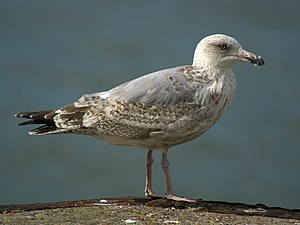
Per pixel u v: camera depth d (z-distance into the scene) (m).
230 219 10.52
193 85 12.05
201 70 12.24
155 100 11.98
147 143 12.24
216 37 12.21
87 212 10.78
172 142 12.21
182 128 11.96
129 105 12.02
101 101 12.30
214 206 11.50
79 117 12.34
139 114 11.98
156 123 11.95
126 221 10.21
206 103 11.98
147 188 12.46
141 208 11.14
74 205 11.47
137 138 12.17
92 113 12.24
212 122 12.27
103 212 10.78
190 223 10.17
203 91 12.01
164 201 11.67
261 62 12.15
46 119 12.61
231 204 11.64
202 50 12.27
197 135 12.33
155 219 10.38
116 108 12.08
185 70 12.33
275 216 10.95
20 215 10.60
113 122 12.11
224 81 12.15
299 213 11.13
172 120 11.90
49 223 10.07
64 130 12.39
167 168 12.26
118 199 11.92
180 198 11.88
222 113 12.34
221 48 12.12
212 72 12.17
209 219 10.48
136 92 12.08
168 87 12.01
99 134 12.38
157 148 12.37
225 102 12.20
